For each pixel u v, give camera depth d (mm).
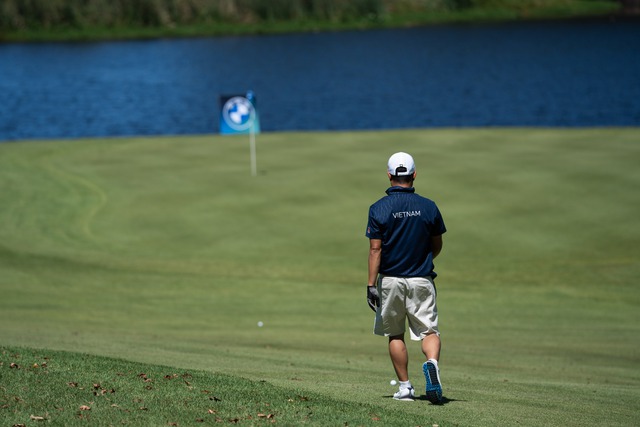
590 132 105062
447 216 72500
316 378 31938
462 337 47781
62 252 67375
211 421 21422
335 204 77188
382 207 24922
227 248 67625
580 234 68250
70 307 54344
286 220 73438
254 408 22922
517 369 39500
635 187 79188
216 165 93938
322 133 111812
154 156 100438
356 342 46281
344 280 60812
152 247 68375
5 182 89500
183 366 33625
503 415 24656
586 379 37094
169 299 56625
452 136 105562
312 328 50094
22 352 29219
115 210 78125
